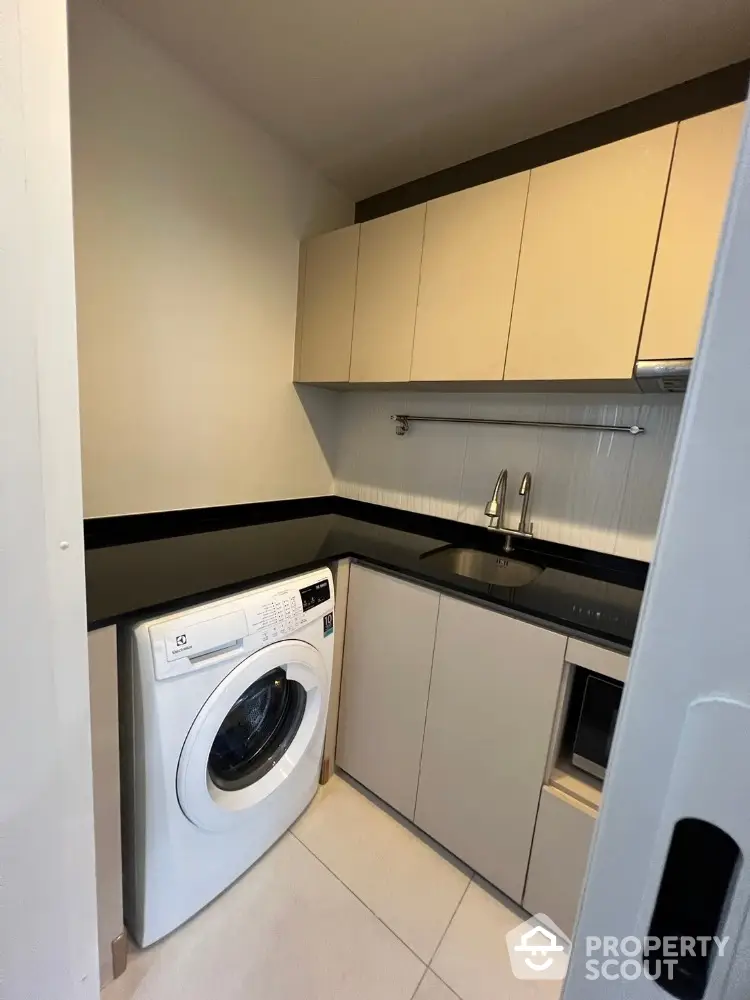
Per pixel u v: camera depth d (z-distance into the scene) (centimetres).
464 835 137
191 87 148
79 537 64
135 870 108
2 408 54
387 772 155
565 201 125
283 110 160
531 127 159
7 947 64
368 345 174
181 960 113
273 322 190
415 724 146
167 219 150
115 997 104
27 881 65
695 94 134
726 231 23
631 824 29
